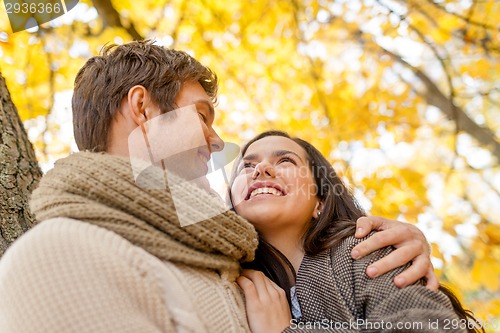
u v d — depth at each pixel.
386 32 3.56
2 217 1.24
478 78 3.66
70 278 0.79
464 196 3.62
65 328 0.74
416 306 1.04
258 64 3.45
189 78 1.21
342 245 1.31
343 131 3.54
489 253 3.34
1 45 2.55
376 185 3.43
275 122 3.43
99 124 1.14
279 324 1.06
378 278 1.15
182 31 3.17
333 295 1.17
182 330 0.85
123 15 2.91
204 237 1.01
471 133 3.44
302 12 3.45
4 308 0.79
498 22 3.35
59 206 0.92
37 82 2.76
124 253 0.86
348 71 3.74
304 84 3.55
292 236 1.41
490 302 3.20
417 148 3.66
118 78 1.15
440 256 3.32
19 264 0.82
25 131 1.44
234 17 3.29
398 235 1.25
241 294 1.10
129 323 0.77
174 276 0.91
